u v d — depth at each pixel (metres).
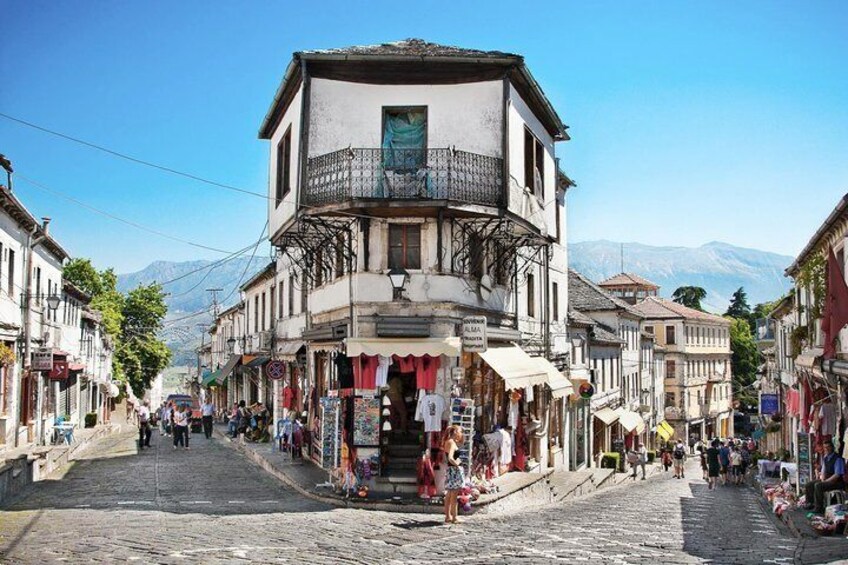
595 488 28.42
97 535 11.90
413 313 18.56
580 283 47.59
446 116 19.09
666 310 73.44
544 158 24.22
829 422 20.77
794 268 29.03
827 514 15.22
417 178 18.33
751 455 46.50
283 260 33.38
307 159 19.03
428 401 18.05
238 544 11.41
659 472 44.88
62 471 23.20
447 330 18.52
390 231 18.95
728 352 85.88
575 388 30.62
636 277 81.38
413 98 19.14
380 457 18.52
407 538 12.70
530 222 21.05
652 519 16.44
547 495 22.20
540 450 26.55
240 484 20.36
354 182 18.30
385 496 17.50
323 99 19.11
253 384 43.19
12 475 17.42
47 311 31.28
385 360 18.19
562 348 31.17
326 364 22.67
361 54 18.73
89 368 44.38
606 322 44.84
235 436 35.53
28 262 27.38
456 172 18.45
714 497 25.31
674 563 10.46
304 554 10.86
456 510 15.10
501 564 10.34
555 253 30.67
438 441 18.12
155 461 26.48
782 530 15.84
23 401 27.53
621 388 45.59
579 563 10.41
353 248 19.11
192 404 51.25
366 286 18.66
